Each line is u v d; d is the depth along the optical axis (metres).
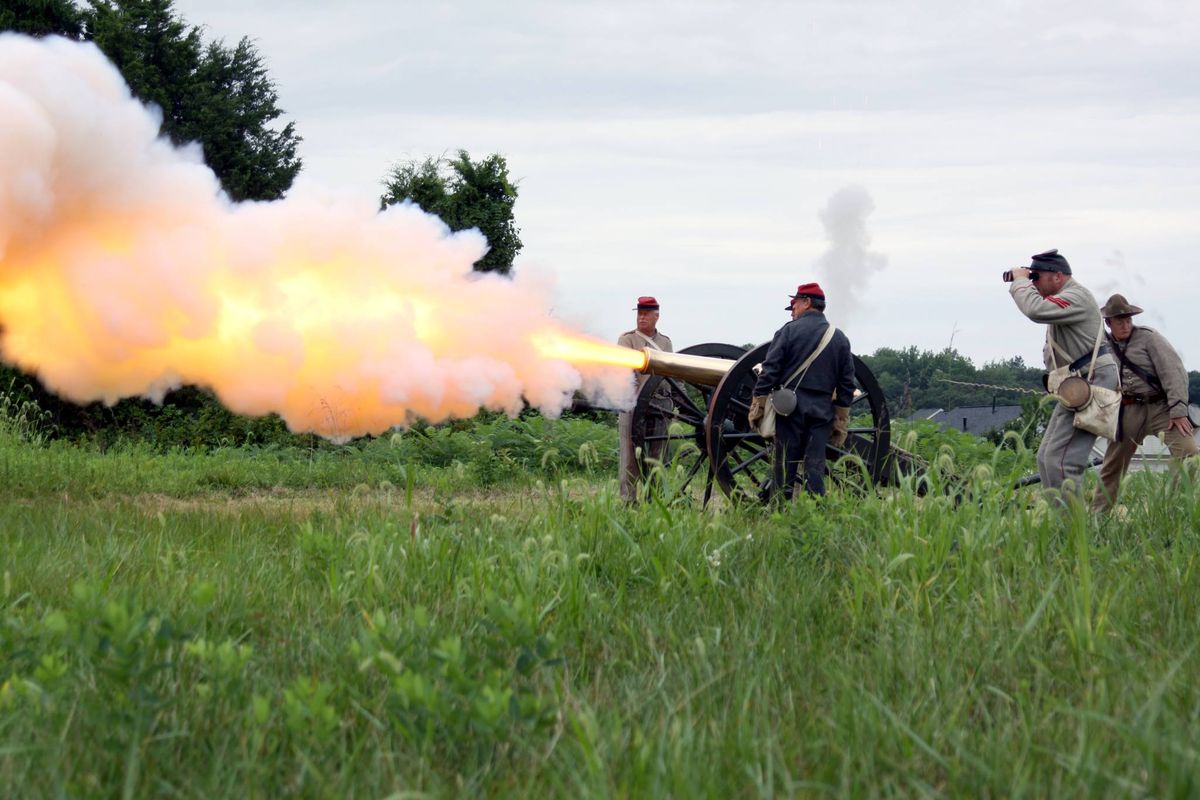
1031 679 3.97
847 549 6.11
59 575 5.62
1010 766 3.15
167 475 12.37
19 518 7.75
